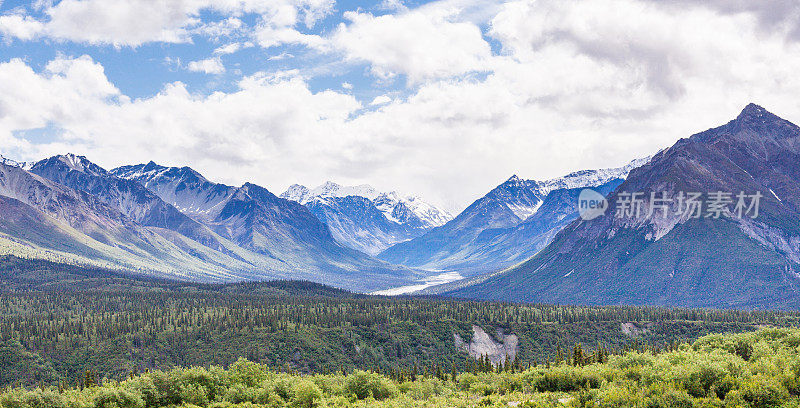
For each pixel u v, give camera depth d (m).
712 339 194.25
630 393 127.31
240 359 196.00
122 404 162.50
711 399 116.38
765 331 192.00
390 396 183.25
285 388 176.38
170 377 176.38
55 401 160.12
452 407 153.62
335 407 161.25
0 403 156.62
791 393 118.56
